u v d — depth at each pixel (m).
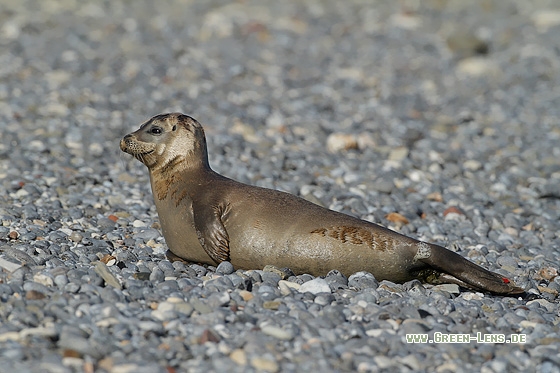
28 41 76.00
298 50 79.88
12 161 42.84
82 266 27.64
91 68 68.00
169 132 29.16
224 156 47.41
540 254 34.09
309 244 27.58
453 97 67.12
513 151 52.41
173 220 28.92
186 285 26.27
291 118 58.00
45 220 33.81
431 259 27.31
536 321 25.45
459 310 25.61
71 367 20.44
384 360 21.80
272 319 23.73
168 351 21.42
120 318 23.05
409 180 45.44
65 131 50.41
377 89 68.56
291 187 42.03
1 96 58.00
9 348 21.03
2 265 26.55
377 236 27.56
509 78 72.44
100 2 94.94
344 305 25.47
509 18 95.88
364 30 89.25
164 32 82.69
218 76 68.62
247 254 27.88
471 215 39.78
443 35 88.00
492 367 22.05
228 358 21.33
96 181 41.03
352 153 50.47
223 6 96.69
